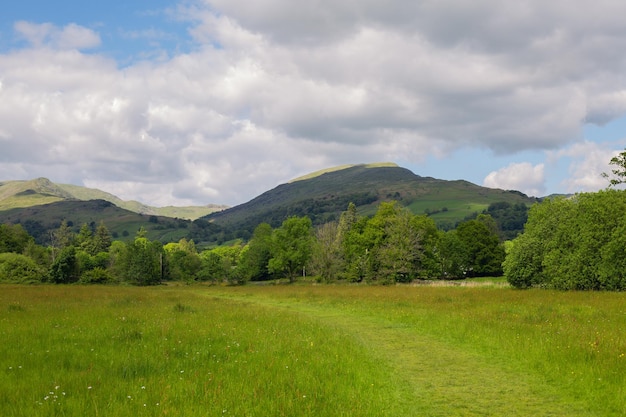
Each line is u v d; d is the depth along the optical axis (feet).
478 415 30.99
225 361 44.19
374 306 102.27
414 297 123.24
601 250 133.28
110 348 48.16
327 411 29.94
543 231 161.38
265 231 347.15
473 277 320.91
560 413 31.30
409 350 52.80
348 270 258.78
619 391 33.68
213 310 93.45
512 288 163.73
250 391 33.47
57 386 32.96
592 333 55.42
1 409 28.60
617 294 115.85
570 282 139.95
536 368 42.50
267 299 142.51
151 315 80.28
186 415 28.09
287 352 48.39
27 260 266.36
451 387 37.52
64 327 62.95
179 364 41.42
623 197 140.97
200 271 324.19
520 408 32.32
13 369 38.58
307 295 148.15
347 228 344.28
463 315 77.66
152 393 32.42
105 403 30.25
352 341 57.21
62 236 538.06
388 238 242.37
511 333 57.52
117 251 397.80
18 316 75.00
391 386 37.70
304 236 280.51
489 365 45.01
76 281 273.95
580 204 152.66
